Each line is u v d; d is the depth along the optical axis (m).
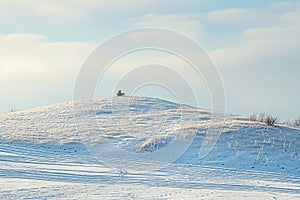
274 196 30.12
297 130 68.00
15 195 26.19
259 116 73.50
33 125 70.50
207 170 42.94
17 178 32.84
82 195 27.33
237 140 56.59
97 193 28.28
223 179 37.78
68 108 84.12
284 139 58.62
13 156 45.94
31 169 37.72
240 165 47.03
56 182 31.92
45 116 78.12
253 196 29.66
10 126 69.56
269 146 54.56
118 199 26.55
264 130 62.47
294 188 35.00
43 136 61.53
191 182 35.06
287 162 48.81
